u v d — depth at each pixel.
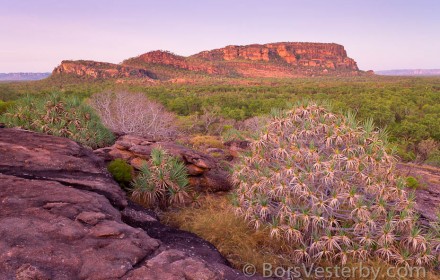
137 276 4.09
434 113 64.19
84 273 3.96
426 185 12.86
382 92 104.31
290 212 6.11
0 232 4.26
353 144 6.55
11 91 60.00
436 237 6.39
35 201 5.20
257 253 5.91
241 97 100.12
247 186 7.26
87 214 5.08
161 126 20.22
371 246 6.12
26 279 3.65
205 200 8.73
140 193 8.06
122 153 9.49
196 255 5.24
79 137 10.59
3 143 7.41
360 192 6.55
